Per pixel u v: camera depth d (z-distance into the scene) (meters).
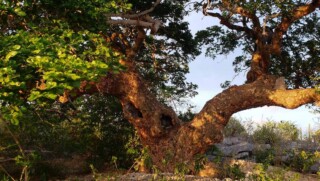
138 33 18.27
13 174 15.80
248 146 22.00
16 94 7.30
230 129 26.39
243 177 10.26
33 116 12.44
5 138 14.60
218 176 14.96
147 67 21.81
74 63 7.44
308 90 16.78
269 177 9.16
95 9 10.78
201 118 17.92
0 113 7.64
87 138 20.05
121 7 12.59
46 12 10.64
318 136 21.17
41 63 7.23
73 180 15.36
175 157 17.41
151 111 18.31
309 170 16.59
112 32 18.61
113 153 19.59
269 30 19.02
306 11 17.50
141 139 18.64
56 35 9.59
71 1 10.27
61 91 7.01
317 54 20.52
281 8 16.39
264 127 23.20
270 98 17.53
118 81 18.42
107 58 9.32
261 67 18.73
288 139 21.81
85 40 10.19
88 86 8.65
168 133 18.23
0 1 9.11
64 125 20.16
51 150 20.03
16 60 7.51
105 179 11.88
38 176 16.53
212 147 18.75
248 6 16.16
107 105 20.17
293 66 21.02
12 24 10.01
